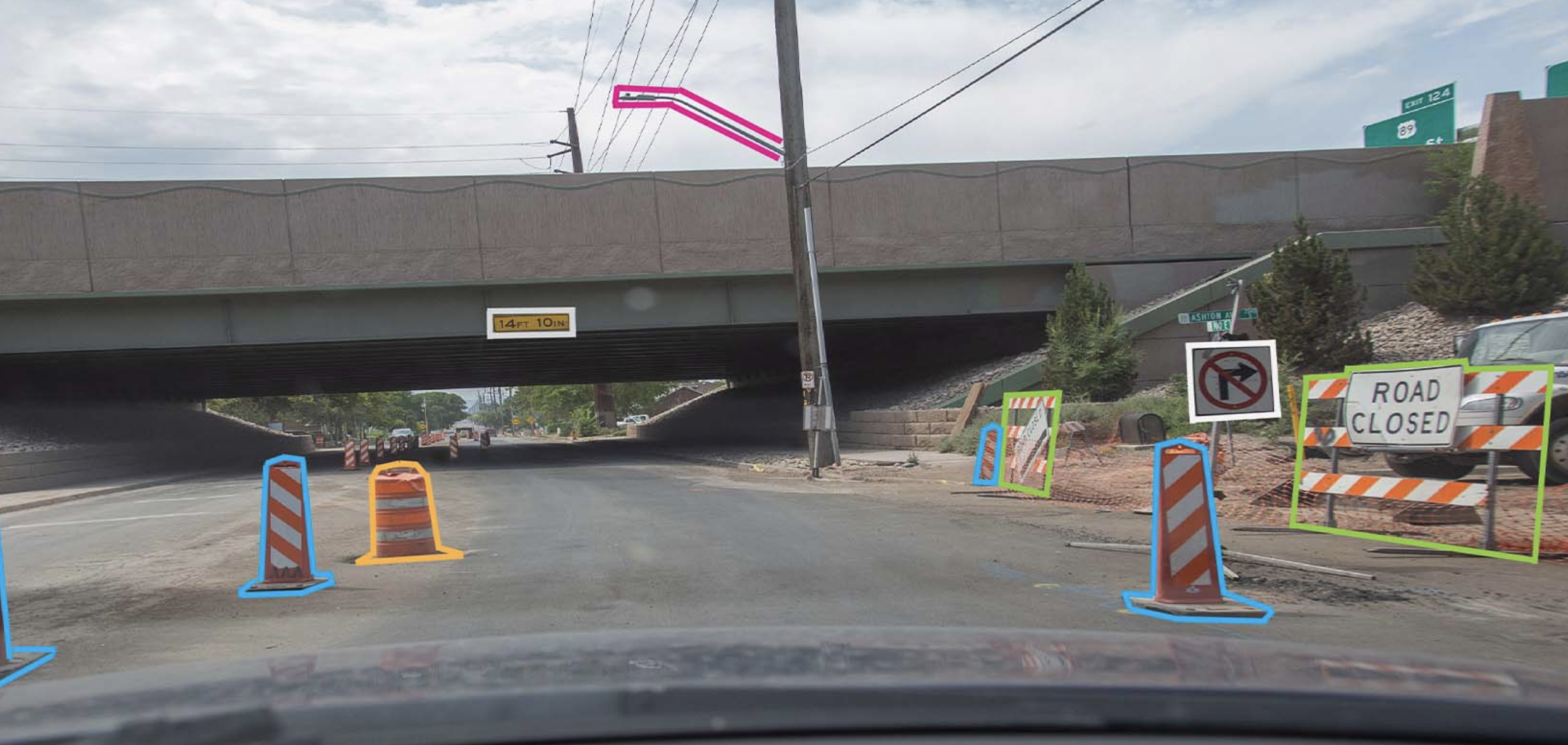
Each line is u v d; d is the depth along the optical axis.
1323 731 1.65
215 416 60.59
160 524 15.27
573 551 10.61
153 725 1.65
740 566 9.27
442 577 9.16
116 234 28.02
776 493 17.12
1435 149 32.97
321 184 28.92
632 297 30.72
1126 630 6.49
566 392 87.25
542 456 38.84
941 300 31.89
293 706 1.73
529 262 29.88
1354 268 28.97
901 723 1.63
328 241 28.94
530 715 1.64
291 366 38.25
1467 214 25.62
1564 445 12.27
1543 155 27.88
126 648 6.69
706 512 14.08
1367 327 27.45
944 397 31.00
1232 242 32.47
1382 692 1.73
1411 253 29.25
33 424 34.34
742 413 51.25
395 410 155.62
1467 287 25.00
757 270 30.64
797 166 20.98
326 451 63.44
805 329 21.12
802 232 21.05
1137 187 32.25
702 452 33.38
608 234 30.23
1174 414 21.25
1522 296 24.47
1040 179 31.95
